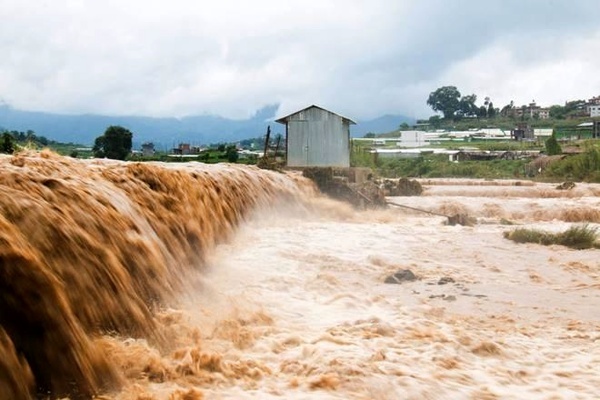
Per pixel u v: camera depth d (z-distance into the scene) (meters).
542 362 7.21
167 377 5.98
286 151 34.91
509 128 174.75
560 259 14.52
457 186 41.09
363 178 34.00
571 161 57.22
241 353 6.87
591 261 14.31
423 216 26.47
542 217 26.83
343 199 27.77
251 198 20.75
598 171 52.81
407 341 7.61
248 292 9.80
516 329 8.70
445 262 13.79
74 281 6.89
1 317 5.62
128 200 10.46
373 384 6.04
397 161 73.88
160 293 8.62
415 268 12.80
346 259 13.39
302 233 17.72
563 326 8.96
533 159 70.44
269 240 15.89
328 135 34.41
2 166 8.80
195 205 14.54
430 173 64.50
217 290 9.84
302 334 7.75
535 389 6.31
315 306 9.29
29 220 7.01
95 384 5.76
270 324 8.13
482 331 8.51
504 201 30.03
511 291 11.09
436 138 139.50
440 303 10.05
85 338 6.10
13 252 5.90
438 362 6.86
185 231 12.12
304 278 11.08
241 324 7.96
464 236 18.09
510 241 17.22
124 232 8.80
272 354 6.91
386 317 8.90
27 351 5.59
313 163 34.50
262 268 11.74
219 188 17.70
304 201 25.22
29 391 5.32
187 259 11.21
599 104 188.88
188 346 6.88
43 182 8.39
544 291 11.14
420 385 6.11
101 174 11.70
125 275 7.92
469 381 6.40
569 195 35.91
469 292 10.91
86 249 7.44
